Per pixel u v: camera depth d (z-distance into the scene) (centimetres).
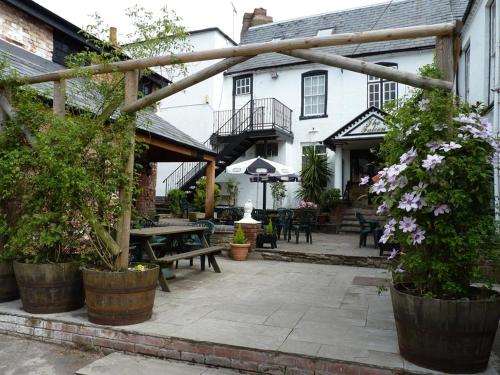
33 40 917
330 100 1552
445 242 293
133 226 580
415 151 308
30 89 480
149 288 398
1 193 454
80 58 453
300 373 314
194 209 1482
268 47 376
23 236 427
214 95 1706
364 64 349
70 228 436
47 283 414
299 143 1597
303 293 536
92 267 438
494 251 308
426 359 290
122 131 436
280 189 1520
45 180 415
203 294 521
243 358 330
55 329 398
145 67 427
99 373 324
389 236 324
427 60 1390
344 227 1291
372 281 620
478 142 301
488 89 844
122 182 429
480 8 888
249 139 1562
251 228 842
